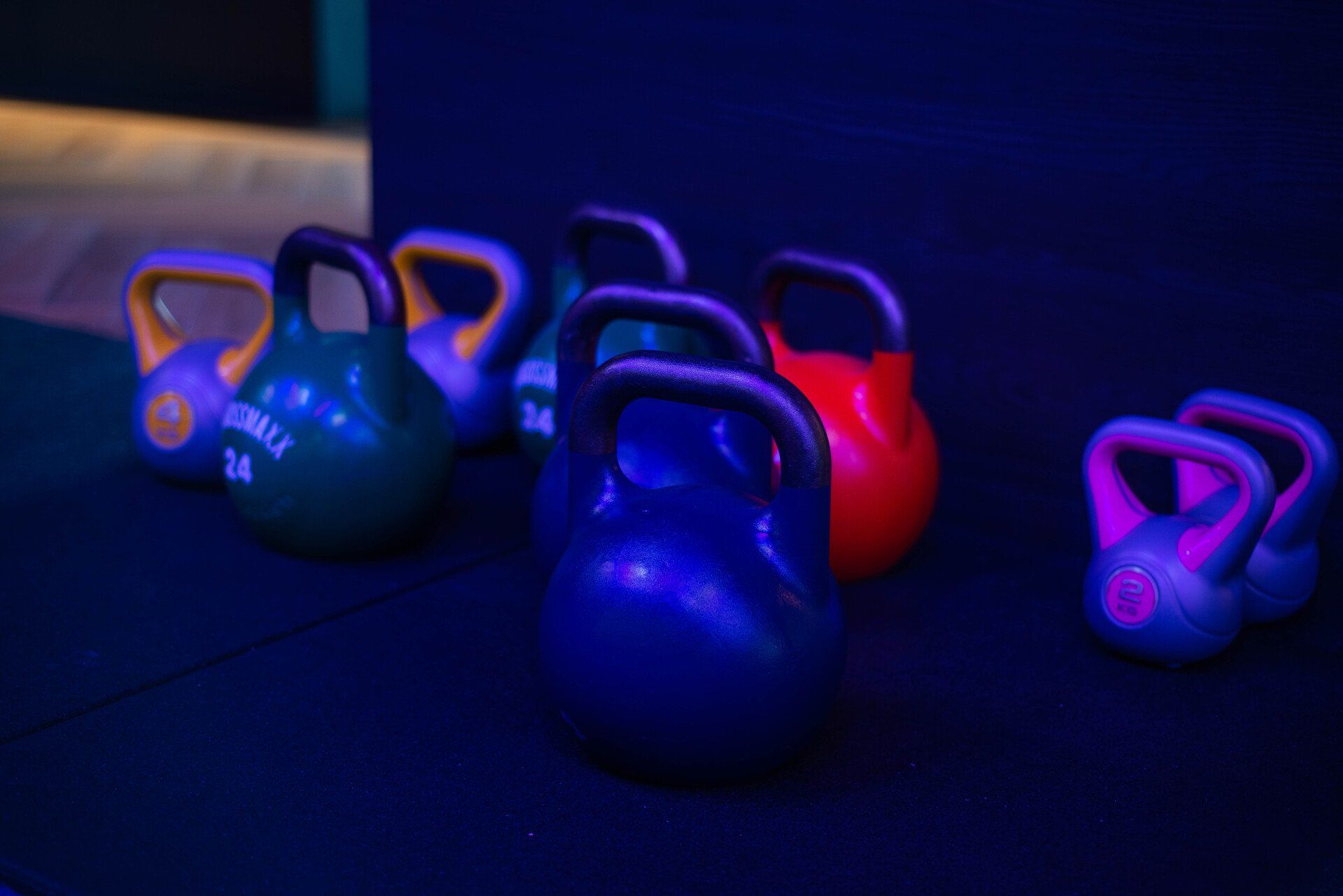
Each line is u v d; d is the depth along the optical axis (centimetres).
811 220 202
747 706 119
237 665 144
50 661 143
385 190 250
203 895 106
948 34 183
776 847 116
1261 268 167
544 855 114
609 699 120
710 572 120
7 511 184
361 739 131
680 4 205
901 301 161
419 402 172
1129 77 171
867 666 152
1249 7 161
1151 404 179
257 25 654
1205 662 157
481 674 146
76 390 236
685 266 180
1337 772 133
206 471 192
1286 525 159
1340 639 167
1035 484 191
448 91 236
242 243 354
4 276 314
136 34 661
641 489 130
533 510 162
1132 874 114
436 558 176
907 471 166
